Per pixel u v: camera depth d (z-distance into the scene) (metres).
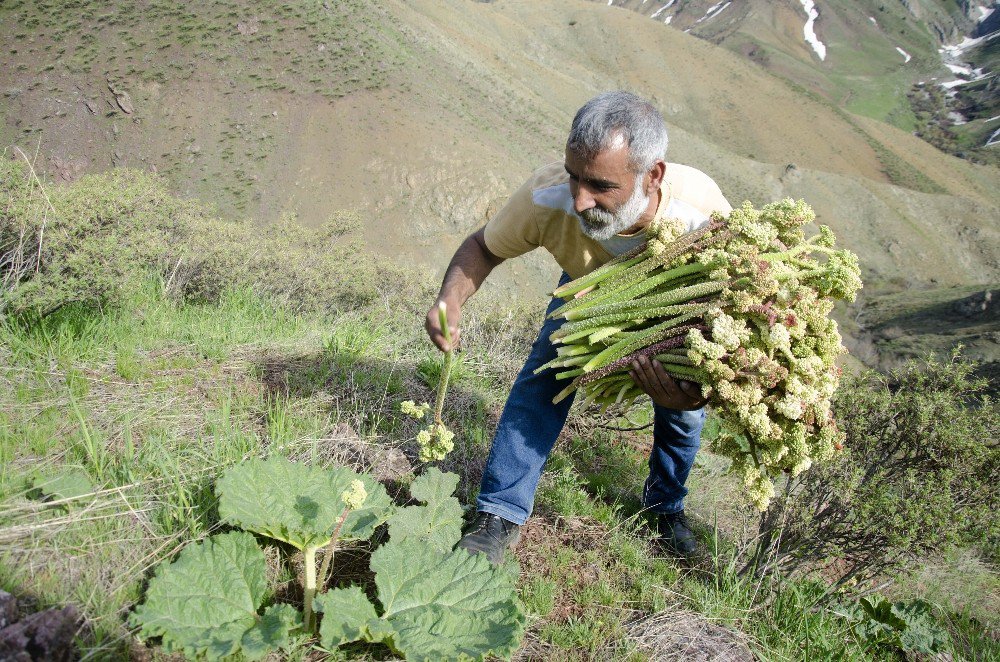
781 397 2.07
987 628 3.33
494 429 3.49
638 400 4.27
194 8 74.19
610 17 198.50
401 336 4.62
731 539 3.15
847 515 2.98
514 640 1.90
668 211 2.32
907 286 113.31
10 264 3.58
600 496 3.21
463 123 83.19
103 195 4.28
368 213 70.00
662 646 2.31
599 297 2.32
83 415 2.62
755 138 166.50
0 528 1.96
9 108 64.75
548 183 2.43
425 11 147.50
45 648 1.52
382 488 2.40
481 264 2.67
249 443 2.68
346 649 1.93
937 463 3.04
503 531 2.48
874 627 2.75
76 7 69.69
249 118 71.69
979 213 136.88
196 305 4.56
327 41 79.94
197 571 1.91
